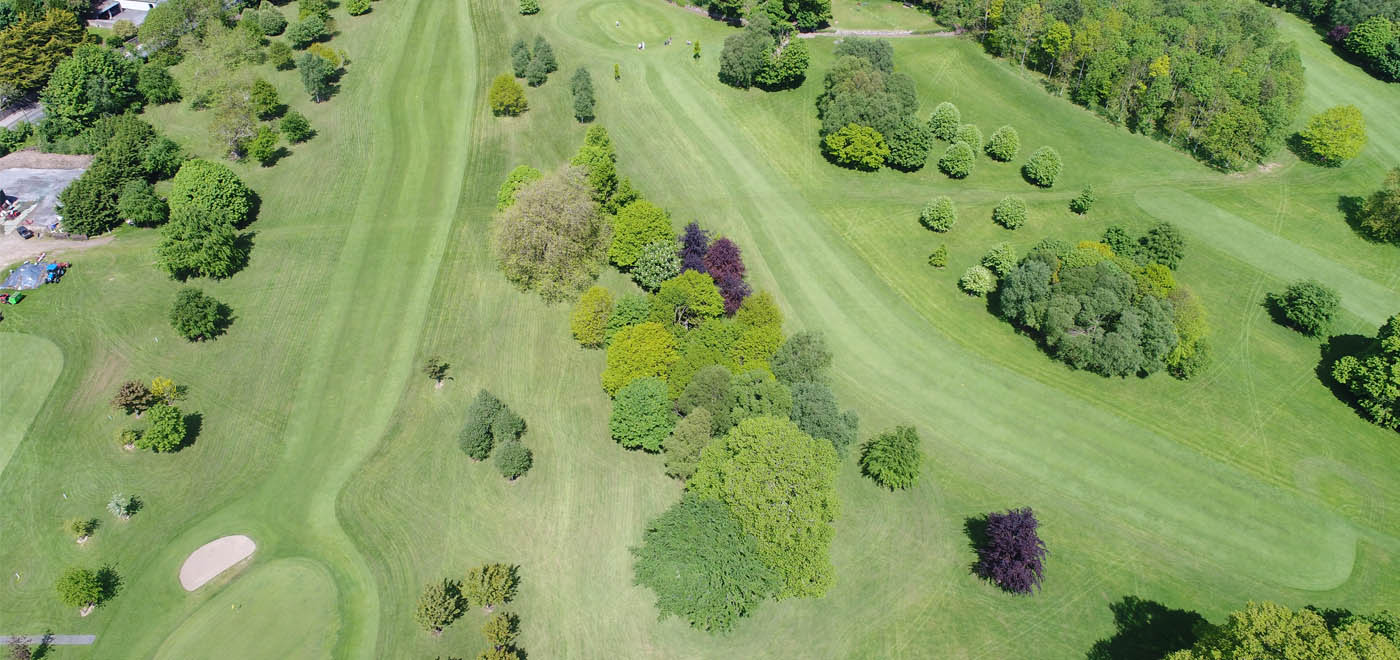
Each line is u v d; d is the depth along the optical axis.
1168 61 125.06
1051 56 137.75
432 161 113.69
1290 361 90.75
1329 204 115.06
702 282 84.69
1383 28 141.00
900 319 94.44
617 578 67.50
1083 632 65.31
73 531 68.56
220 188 97.94
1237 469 79.12
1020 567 63.81
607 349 86.19
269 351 86.00
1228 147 119.25
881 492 75.12
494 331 89.69
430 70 133.25
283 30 142.12
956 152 115.44
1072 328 87.19
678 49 143.38
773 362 80.38
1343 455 80.69
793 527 62.72
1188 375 87.31
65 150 113.19
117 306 89.25
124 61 122.56
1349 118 118.31
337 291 93.25
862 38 135.38
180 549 68.94
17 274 91.00
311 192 107.06
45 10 135.00
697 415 71.50
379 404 81.44
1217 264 104.12
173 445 74.62
